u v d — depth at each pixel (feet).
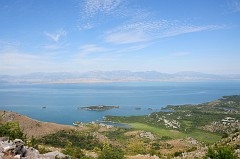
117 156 155.94
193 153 205.87
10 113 461.37
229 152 118.62
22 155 86.12
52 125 492.95
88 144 381.81
